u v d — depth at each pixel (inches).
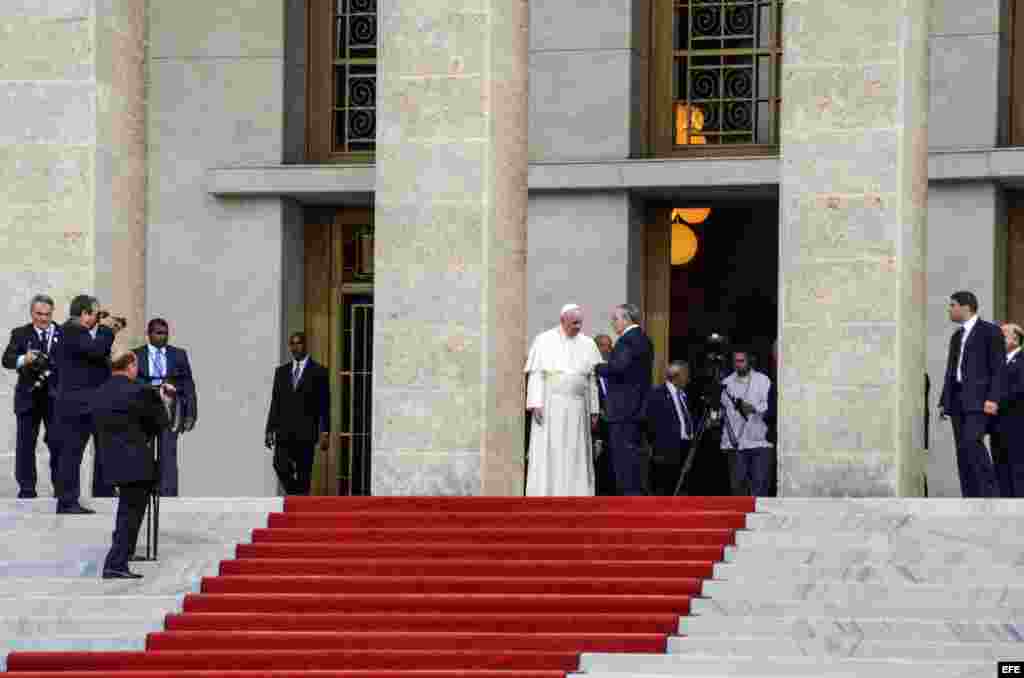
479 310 2172.7
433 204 2183.8
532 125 2662.4
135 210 2298.2
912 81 2111.2
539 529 1881.2
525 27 2244.1
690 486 2251.5
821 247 2101.4
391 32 2196.1
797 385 2103.8
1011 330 2011.6
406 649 1683.1
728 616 1688.0
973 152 2504.9
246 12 2753.4
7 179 2218.3
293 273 2773.1
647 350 2113.7
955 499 1841.8
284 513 1964.8
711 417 2235.5
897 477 2074.3
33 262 2213.3
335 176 2694.4
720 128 2664.9
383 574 1834.4
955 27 2549.2
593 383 2180.1
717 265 2699.3
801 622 1656.0
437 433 2178.9
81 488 2190.0
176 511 1980.8
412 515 1939.0
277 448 2492.6
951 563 1754.4
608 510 1936.5
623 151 2630.4
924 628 1630.2
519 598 1738.4
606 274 2630.4
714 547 1807.3
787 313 2111.2
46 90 2217.0
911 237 2112.5
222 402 2738.7
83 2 2213.3
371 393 2778.1
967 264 2527.1
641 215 2689.5
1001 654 1585.9
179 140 2760.8
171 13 2768.2
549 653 1635.1
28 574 1888.5
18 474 2086.6
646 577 1779.0
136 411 1830.7
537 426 2155.5
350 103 2780.5
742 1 2664.9
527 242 2411.4
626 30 2632.9
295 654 1668.3
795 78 2111.2
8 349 2101.4
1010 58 2591.0
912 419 2112.5
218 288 2743.6
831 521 1839.3
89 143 2213.3
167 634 1717.5
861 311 2087.8
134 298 2295.8
